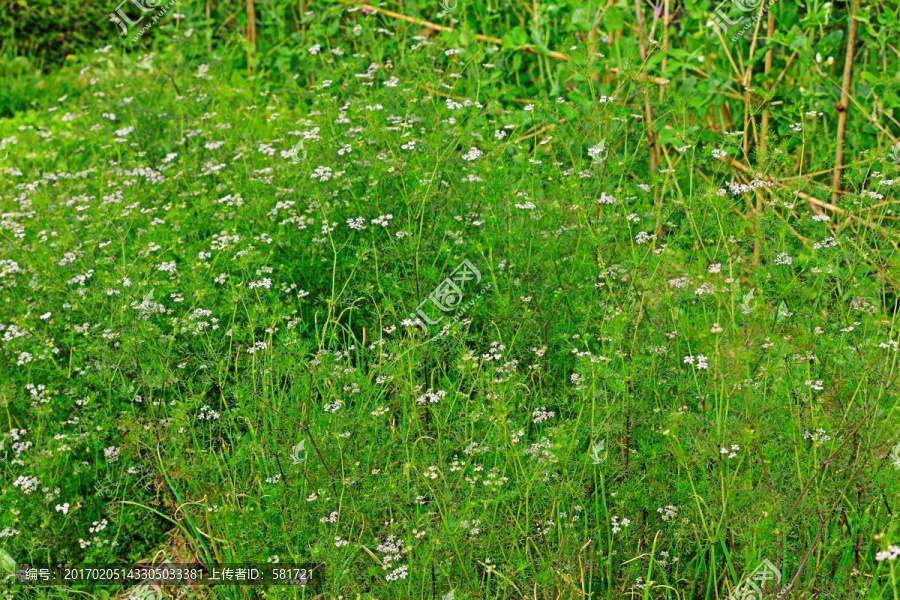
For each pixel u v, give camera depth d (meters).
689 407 3.69
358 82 5.88
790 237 4.41
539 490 3.27
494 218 4.30
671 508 3.28
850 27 5.05
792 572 3.17
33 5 9.46
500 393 3.38
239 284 4.26
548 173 4.55
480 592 3.14
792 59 5.64
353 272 4.23
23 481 3.66
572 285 4.23
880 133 5.25
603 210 4.38
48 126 6.94
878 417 3.16
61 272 4.54
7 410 4.01
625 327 3.76
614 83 5.95
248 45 7.79
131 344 3.76
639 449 3.62
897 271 3.43
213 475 3.68
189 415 4.01
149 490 3.95
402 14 7.02
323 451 3.56
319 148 5.03
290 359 3.68
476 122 5.04
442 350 4.05
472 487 3.24
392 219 4.55
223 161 5.70
